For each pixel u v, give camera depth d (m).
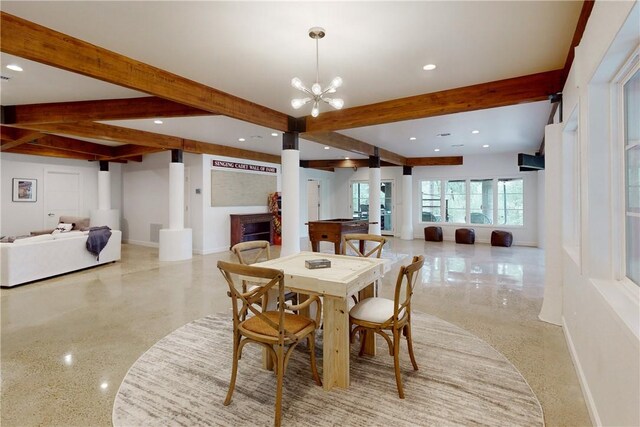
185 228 7.38
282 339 1.95
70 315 3.66
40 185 8.37
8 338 3.07
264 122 4.62
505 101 3.59
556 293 3.43
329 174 12.54
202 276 5.48
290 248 5.20
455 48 2.87
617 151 1.95
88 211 9.25
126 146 7.82
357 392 2.23
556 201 3.42
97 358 2.69
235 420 1.95
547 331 3.21
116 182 9.59
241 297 2.07
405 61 3.13
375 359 2.69
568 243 3.31
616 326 1.55
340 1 2.18
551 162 3.45
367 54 2.98
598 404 1.84
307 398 2.17
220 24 2.46
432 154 9.67
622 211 1.94
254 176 9.16
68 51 2.62
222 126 5.86
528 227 9.20
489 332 3.20
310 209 12.00
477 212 9.99
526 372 2.47
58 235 5.72
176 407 2.07
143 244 9.13
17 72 3.33
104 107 4.27
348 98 4.24
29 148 7.61
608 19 1.57
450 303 4.09
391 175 11.42
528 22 2.46
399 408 2.06
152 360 2.66
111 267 6.20
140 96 4.13
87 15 2.34
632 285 1.83
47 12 2.30
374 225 8.45
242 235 8.54
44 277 5.20
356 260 3.00
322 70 3.34
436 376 2.42
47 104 4.43
